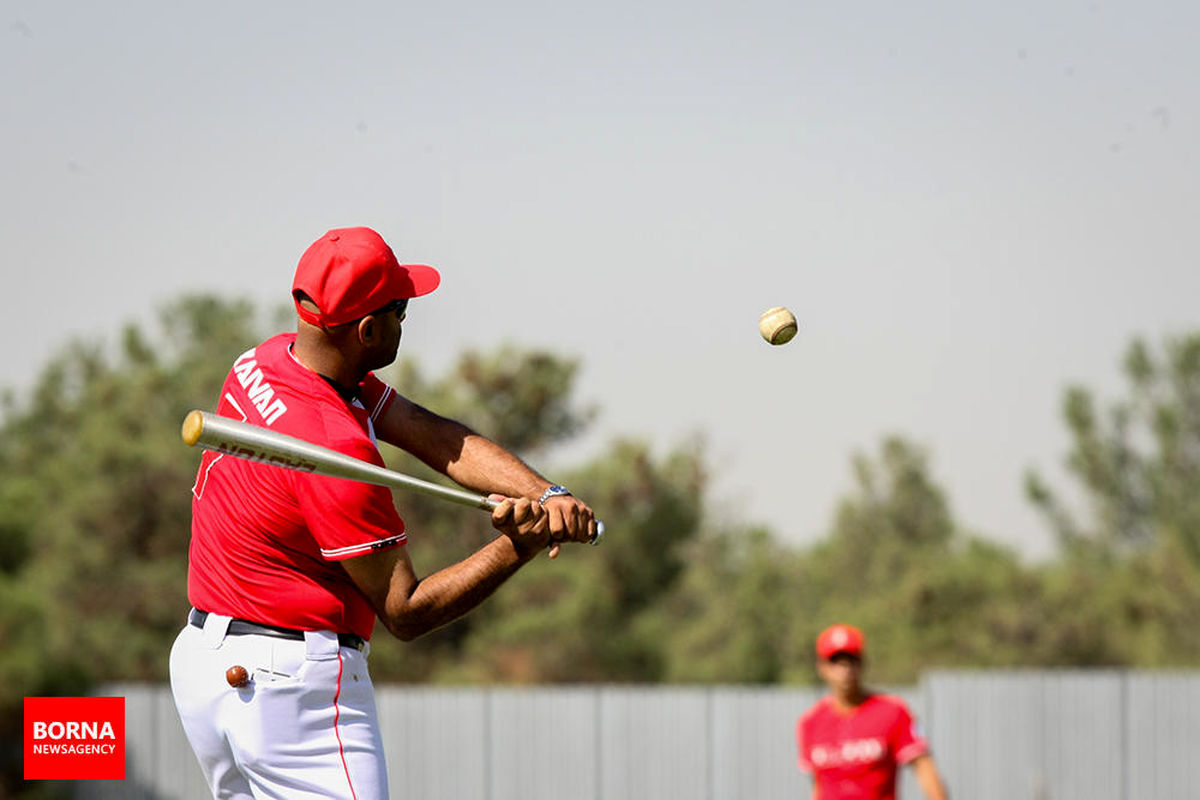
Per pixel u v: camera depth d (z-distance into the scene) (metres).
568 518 13.01
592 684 115.25
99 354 179.38
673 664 143.62
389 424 14.48
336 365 13.38
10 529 91.56
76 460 122.12
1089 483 176.38
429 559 112.88
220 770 13.72
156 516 117.62
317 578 13.20
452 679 112.62
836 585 197.38
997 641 128.75
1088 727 74.62
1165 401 173.50
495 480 13.95
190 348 166.50
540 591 118.44
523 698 80.69
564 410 130.12
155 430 122.44
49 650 81.38
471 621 118.19
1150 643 126.94
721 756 77.88
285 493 12.84
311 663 13.14
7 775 76.81
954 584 132.25
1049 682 74.94
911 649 129.88
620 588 123.56
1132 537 175.25
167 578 116.00
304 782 13.17
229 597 13.21
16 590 82.00
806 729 32.75
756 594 148.62
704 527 144.12
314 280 13.08
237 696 13.12
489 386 126.56
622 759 79.19
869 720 32.03
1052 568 138.50
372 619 13.73
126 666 111.75
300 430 12.88
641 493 122.62
